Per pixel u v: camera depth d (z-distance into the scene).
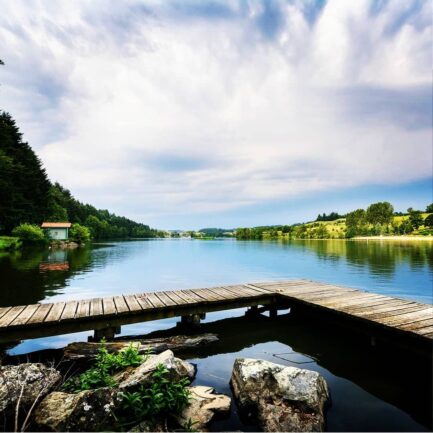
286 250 57.72
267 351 8.97
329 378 7.27
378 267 28.97
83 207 132.62
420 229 136.50
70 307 10.05
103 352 7.73
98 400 5.13
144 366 6.21
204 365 8.00
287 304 12.74
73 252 49.34
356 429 5.38
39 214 70.38
